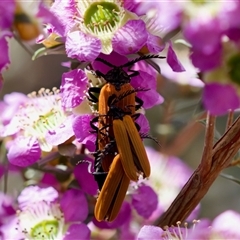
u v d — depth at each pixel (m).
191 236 0.18
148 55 0.19
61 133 0.19
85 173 0.20
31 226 0.20
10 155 0.20
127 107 0.19
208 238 0.19
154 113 0.28
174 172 0.25
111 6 0.18
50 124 0.20
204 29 0.16
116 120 0.19
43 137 0.20
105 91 0.19
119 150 0.18
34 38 0.16
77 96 0.19
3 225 0.21
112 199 0.18
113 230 0.23
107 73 0.19
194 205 0.19
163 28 0.17
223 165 0.18
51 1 0.19
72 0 0.18
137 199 0.21
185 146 0.28
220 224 0.19
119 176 0.18
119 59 0.19
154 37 0.18
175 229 0.18
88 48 0.18
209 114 0.17
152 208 0.21
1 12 0.16
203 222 0.19
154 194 0.21
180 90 0.25
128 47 0.18
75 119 0.19
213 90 0.16
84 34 0.18
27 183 0.22
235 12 0.16
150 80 0.19
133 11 0.18
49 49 0.19
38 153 0.20
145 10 0.16
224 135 0.18
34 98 0.21
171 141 0.27
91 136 0.19
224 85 0.16
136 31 0.18
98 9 0.18
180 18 0.16
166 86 0.25
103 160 0.19
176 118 0.27
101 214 0.18
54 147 0.20
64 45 0.19
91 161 0.20
